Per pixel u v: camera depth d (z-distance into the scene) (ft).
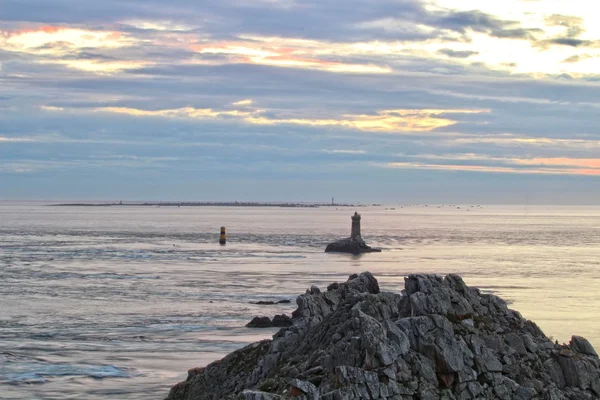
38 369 241.55
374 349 98.17
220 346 281.33
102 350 272.72
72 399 206.08
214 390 133.28
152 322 342.23
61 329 321.52
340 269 632.79
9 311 377.50
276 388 102.94
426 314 107.86
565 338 274.16
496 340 105.40
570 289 481.05
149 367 244.63
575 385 104.17
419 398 96.07
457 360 99.81
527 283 521.65
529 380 102.22
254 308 390.42
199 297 437.17
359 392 94.22
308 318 137.59
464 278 559.38
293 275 576.61
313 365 105.19
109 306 397.39
